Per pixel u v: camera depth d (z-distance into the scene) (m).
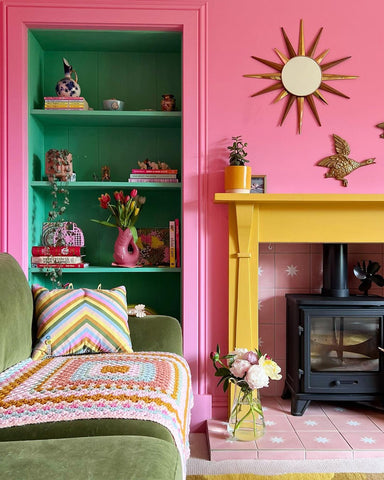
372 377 2.42
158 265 2.68
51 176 2.52
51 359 1.79
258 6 2.48
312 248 2.81
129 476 0.87
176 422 1.30
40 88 2.71
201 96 2.46
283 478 1.97
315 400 2.50
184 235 2.46
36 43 2.62
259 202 2.39
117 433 1.18
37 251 2.52
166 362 1.77
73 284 2.82
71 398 1.32
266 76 2.47
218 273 2.48
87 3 2.41
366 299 2.49
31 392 1.36
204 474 1.99
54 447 1.00
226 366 2.46
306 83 2.49
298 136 2.49
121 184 2.53
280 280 2.81
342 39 2.50
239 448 2.09
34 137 2.59
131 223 2.60
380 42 2.50
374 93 2.51
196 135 2.46
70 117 2.57
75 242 2.66
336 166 2.48
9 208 2.42
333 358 2.48
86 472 0.88
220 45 2.47
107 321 2.00
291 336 2.61
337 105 2.50
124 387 1.41
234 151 2.46
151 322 2.20
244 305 2.42
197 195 2.46
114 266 2.68
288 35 2.49
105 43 2.67
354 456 2.07
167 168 2.67
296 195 2.31
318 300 2.46
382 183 2.50
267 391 2.81
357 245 2.83
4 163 2.41
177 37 2.58
